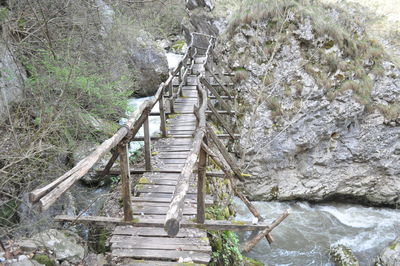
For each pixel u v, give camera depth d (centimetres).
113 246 355
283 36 962
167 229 218
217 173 547
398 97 912
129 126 362
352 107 907
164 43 1875
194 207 430
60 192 222
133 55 1123
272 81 959
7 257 335
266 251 717
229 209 693
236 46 1040
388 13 1349
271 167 959
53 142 500
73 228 507
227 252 467
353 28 972
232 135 763
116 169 531
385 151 921
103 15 727
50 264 338
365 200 958
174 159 570
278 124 945
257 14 993
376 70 928
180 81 925
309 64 935
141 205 432
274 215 877
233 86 1034
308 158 956
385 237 776
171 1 1160
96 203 615
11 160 404
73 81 502
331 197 962
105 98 586
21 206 454
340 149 941
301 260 691
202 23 1488
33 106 520
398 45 1170
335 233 796
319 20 938
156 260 338
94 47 707
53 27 555
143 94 1223
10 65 521
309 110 926
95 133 623
